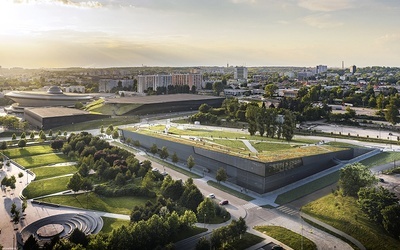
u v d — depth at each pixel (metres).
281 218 133.25
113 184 164.00
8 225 126.88
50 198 151.38
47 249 102.69
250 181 167.00
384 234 113.38
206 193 160.12
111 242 103.94
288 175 169.88
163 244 110.44
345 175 143.00
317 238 116.19
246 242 114.00
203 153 195.25
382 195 124.62
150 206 132.50
